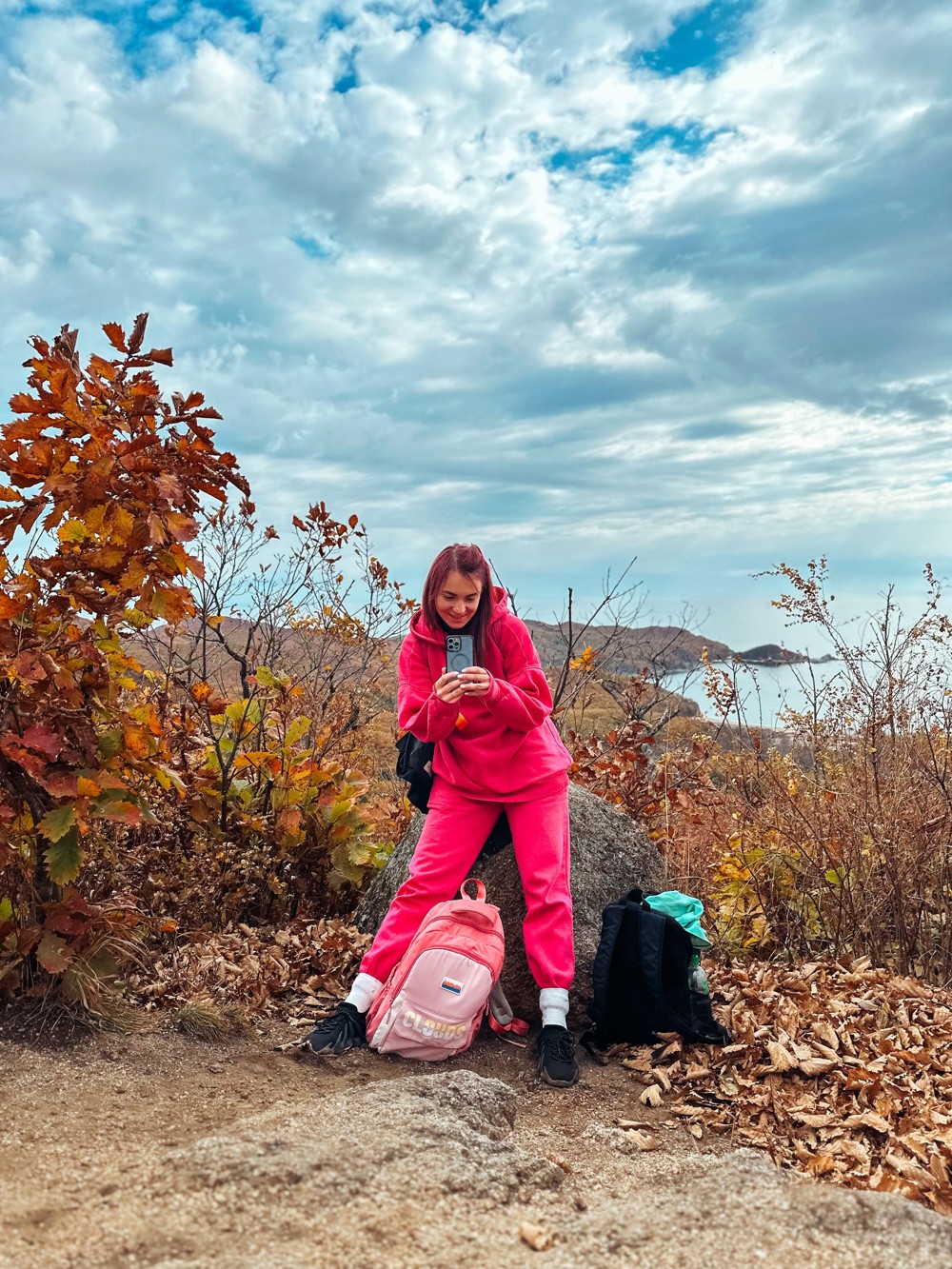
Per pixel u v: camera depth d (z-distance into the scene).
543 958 3.69
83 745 3.42
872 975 4.33
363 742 7.42
